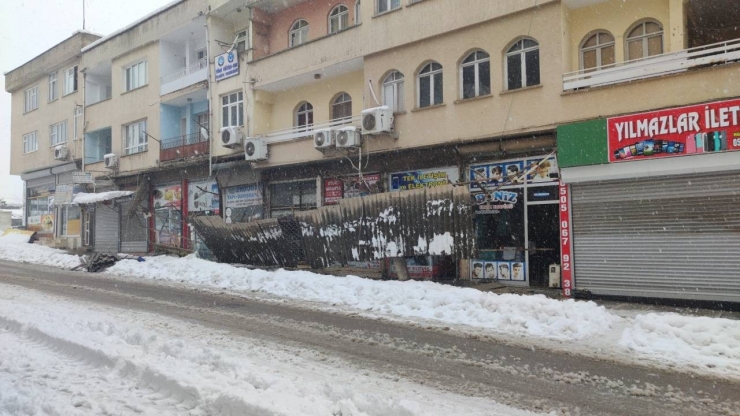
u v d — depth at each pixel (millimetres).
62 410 4711
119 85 27469
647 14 12695
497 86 14055
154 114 25188
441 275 15445
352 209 14891
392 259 15219
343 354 7281
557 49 13039
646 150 11422
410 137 15727
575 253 12602
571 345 7879
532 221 13852
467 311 9852
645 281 11578
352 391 5211
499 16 13961
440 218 13289
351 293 12195
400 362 6895
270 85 20094
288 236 16609
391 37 16203
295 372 6273
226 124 21734
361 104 18250
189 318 9898
